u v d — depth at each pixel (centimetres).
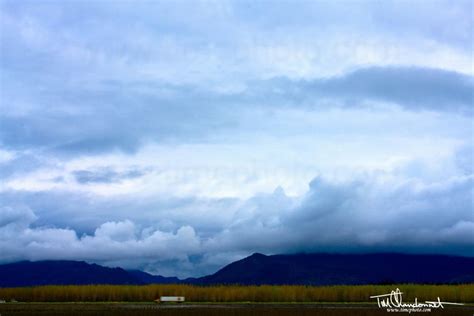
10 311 14575
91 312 14175
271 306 17188
